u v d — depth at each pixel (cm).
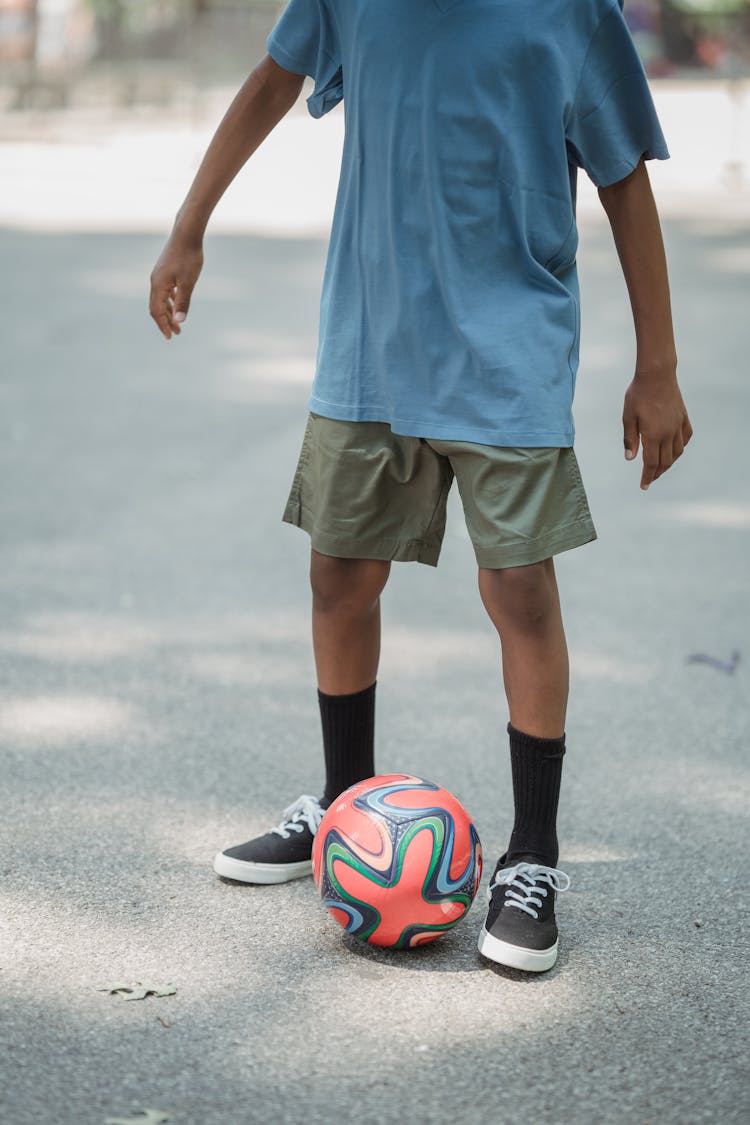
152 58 5169
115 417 1180
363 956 422
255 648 705
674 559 859
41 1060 363
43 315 1620
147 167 3312
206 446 1096
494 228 414
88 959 416
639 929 443
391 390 427
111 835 500
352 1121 342
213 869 477
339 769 476
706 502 974
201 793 539
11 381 1303
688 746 598
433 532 445
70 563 829
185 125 4356
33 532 885
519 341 411
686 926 445
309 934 435
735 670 687
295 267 1975
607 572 834
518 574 417
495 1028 384
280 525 912
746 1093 356
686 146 3909
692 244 2253
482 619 758
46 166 3322
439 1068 364
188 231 469
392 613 766
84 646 702
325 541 448
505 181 411
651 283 432
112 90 4712
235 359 1410
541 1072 364
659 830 517
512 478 412
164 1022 383
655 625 748
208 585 799
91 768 560
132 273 1902
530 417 409
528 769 433
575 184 438
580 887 471
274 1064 365
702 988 407
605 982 410
